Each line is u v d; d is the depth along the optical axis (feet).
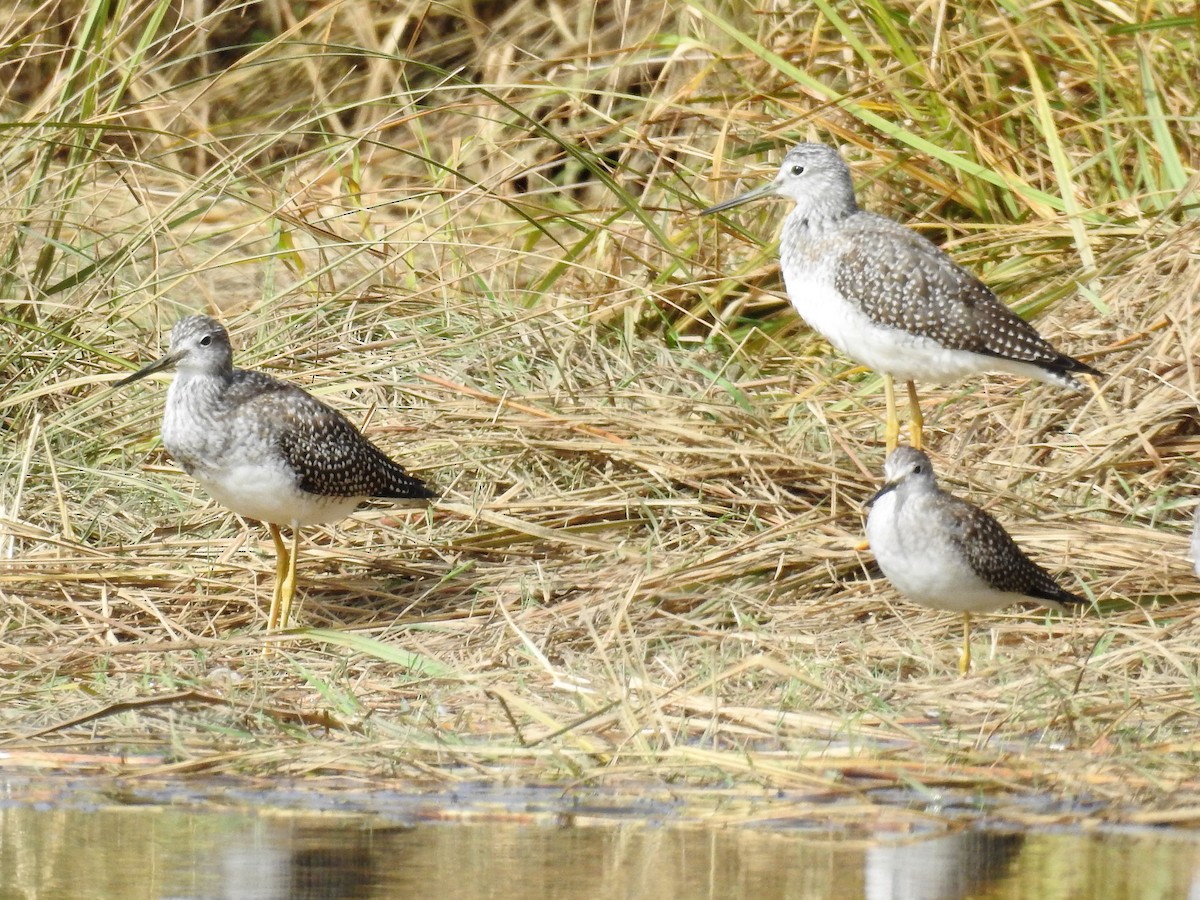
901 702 33.40
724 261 56.39
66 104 50.06
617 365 50.70
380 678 35.58
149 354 49.85
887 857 25.91
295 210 58.54
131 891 24.30
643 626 37.42
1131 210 51.47
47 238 49.37
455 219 58.03
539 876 25.07
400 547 41.63
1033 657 35.06
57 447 46.42
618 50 58.18
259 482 38.09
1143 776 29.22
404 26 69.67
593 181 59.72
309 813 28.45
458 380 48.78
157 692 34.53
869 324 45.03
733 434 45.52
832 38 58.29
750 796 29.22
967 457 45.03
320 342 50.29
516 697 32.27
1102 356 47.19
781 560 39.42
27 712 33.63
